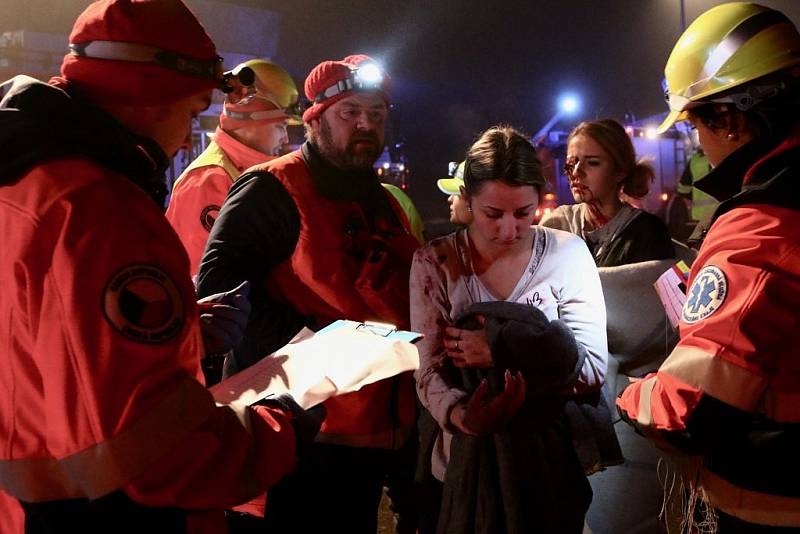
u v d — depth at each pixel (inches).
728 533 62.9
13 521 49.9
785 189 57.7
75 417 43.9
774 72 60.7
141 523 48.6
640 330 93.0
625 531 94.5
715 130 64.0
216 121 248.5
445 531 79.9
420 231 153.7
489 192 78.1
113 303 44.2
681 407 60.0
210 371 79.6
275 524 87.7
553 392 78.8
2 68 249.8
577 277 83.9
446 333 81.6
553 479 79.0
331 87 90.5
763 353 56.7
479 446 78.4
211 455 47.4
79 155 47.8
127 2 51.9
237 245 87.0
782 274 56.1
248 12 322.3
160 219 49.2
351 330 69.3
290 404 57.5
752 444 59.2
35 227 45.0
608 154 109.1
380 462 92.4
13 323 46.0
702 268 61.0
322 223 89.8
